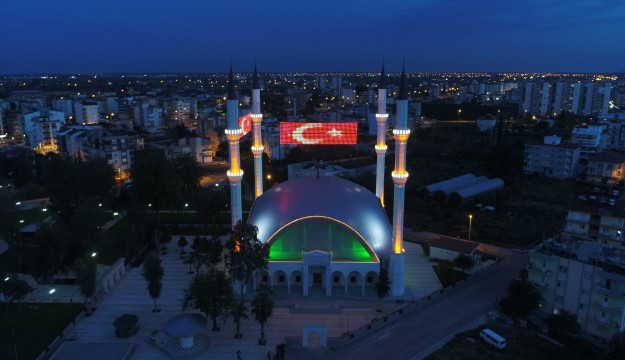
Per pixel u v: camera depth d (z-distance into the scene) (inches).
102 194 4869.6
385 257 3262.8
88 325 2795.3
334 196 3344.0
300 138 3804.1
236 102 3115.2
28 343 2576.3
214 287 2630.4
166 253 3944.4
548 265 2861.7
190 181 4894.2
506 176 6446.9
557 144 6875.0
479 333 2677.2
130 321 2682.1
